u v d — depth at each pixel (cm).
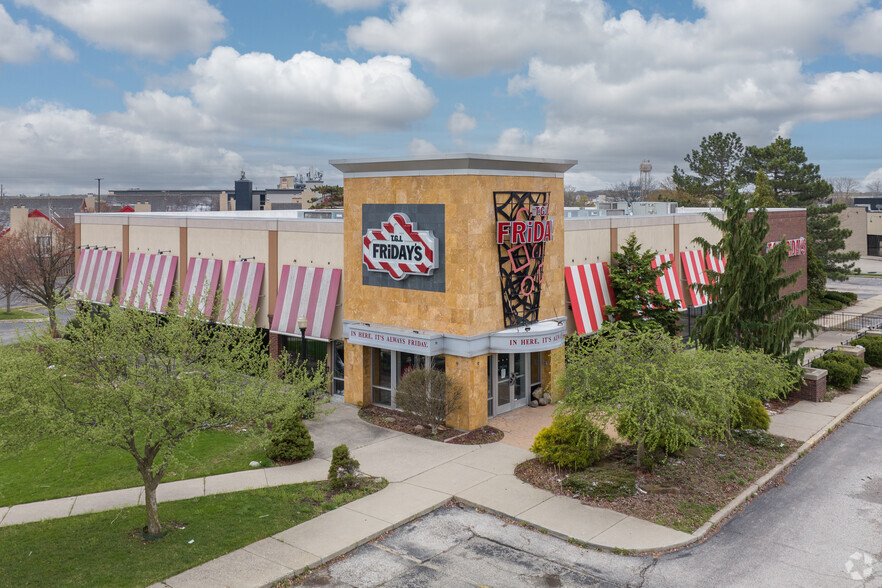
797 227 5047
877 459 2477
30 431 1564
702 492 2138
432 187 2777
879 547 1819
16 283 6412
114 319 1666
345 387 3152
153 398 1642
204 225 3841
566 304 3300
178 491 2134
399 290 2930
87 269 4625
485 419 2822
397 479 2259
